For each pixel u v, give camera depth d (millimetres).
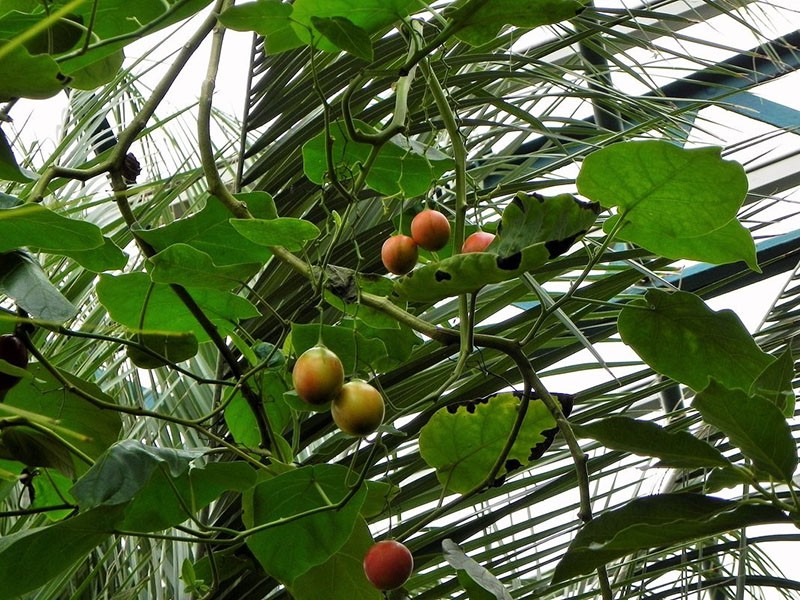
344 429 1418
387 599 1578
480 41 1429
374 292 1579
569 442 1454
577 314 1896
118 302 1597
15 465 1610
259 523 1533
